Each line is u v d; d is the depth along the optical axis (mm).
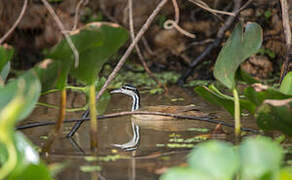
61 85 10086
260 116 10531
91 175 8992
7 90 8922
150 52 23078
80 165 9672
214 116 14828
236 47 11102
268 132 12156
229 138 11773
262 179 7113
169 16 22797
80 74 10297
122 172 9148
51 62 9539
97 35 9617
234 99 11297
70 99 18000
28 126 11758
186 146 11133
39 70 9453
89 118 11617
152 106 15383
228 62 11164
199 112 15086
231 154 7164
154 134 12625
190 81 22328
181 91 19828
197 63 21312
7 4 23781
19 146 8375
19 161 8164
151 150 10836
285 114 10234
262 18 22250
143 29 11922
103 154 10516
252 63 22734
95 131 10852
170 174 6852
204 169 7051
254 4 21906
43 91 10109
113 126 13727
